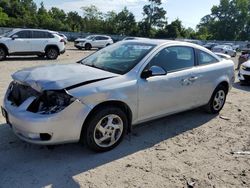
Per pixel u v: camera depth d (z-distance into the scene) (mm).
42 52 16469
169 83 4781
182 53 5195
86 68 4488
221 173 3861
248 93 9117
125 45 5137
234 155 4402
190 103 5367
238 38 95000
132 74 4355
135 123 4520
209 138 4980
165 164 3984
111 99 4008
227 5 93688
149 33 86375
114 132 4227
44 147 4227
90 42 29281
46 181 3428
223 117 6137
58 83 3746
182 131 5207
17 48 15477
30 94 3863
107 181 3500
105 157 4062
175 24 85062
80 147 4297
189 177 3705
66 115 3678
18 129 3791
